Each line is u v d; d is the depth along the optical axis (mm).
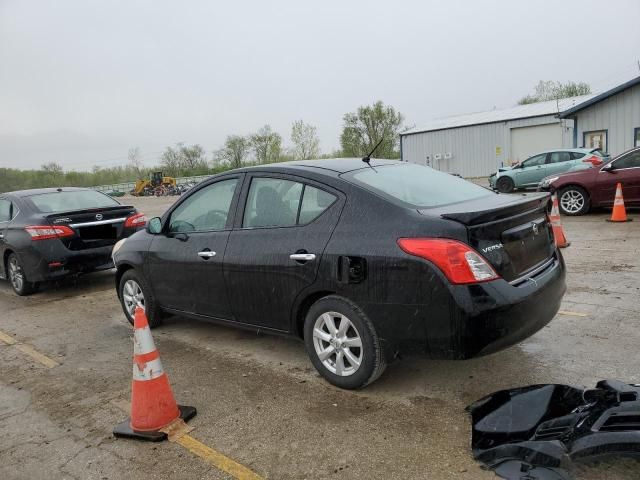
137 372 3385
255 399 3799
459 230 3170
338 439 3182
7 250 7801
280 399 3766
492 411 3105
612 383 3035
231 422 3486
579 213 11773
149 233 5293
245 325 4426
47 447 3361
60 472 3064
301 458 3016
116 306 6855
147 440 3326
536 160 19672
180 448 3217
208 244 4543
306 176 4008
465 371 4008
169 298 5105
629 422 2615
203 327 5613
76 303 7184
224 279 4391
